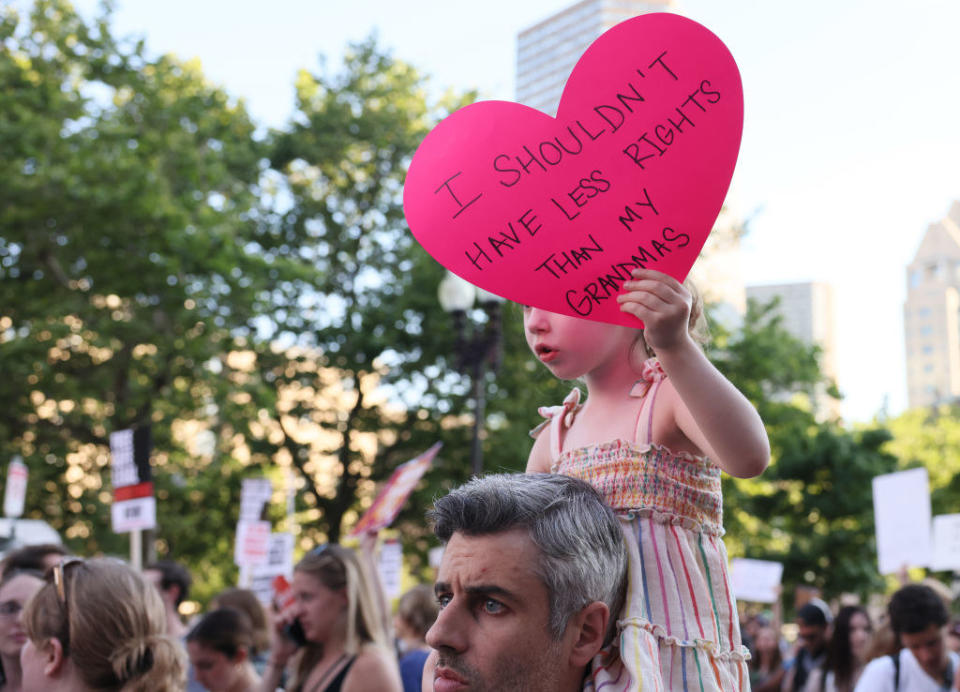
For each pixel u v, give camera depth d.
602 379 1.76
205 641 4.50
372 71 25.19
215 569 26.53
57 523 20.23
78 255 17.75
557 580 1.45
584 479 1.70
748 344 24.83
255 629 6.05
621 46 1.66
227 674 4.51
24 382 17.98
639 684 1.44
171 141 18.25
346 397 24.78
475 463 14.03
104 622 2.55
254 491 13.16
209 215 17.73
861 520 24.95
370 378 24.31
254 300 18.67
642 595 1.55
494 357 14.46
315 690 3.63
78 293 18.09
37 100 17.55
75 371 18.77
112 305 18.98
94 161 16.67
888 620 4.96
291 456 24.44
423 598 5.96
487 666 1.44
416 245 23.72
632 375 1.74
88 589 2.59
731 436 1.49
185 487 20.56
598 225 1.64
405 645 6.25
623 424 1.71
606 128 1.65
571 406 1.88
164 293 17.69
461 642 1.46
